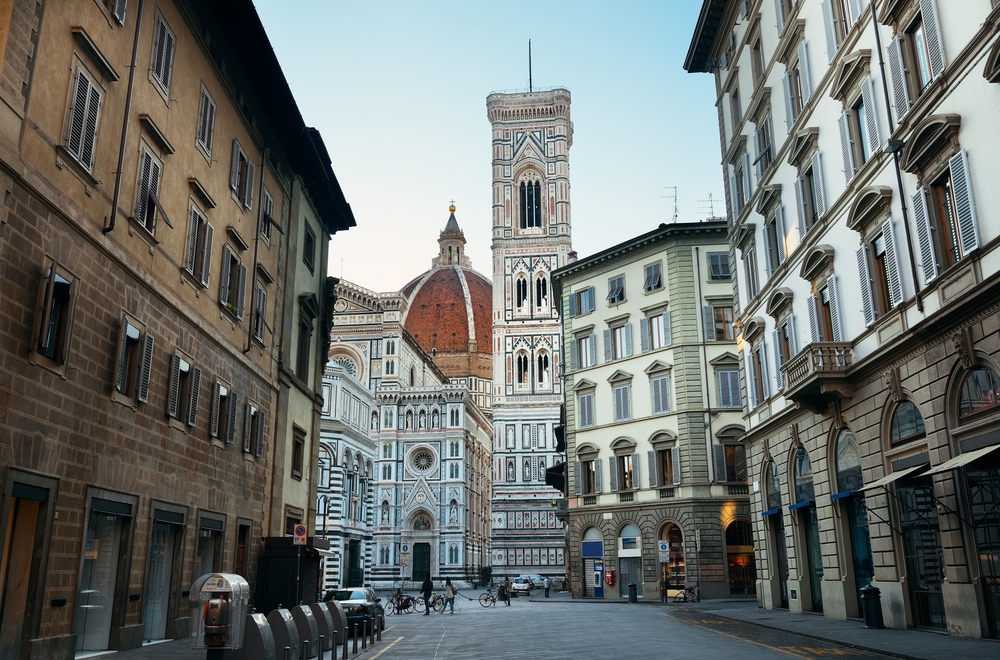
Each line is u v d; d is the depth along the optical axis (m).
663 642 23.33
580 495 61.19
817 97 30.28
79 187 18.72
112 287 20.33
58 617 17.88
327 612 21.56
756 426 38.19
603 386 61.09
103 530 20.52
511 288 133.88
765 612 36.03
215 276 27.53
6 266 16.02
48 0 17.34
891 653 18.75
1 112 15.73
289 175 36.38
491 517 136.00
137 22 21.16
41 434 17.23
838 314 28.89
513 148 140.25
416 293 196.88
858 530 28.73
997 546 20.53
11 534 16.86
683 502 53.84
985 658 17.06
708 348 55.62
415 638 28.16
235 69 28.94
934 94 22.30
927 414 23.09
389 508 109.81
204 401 26.42
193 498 25.44
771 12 35.59
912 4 23.39
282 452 34.47
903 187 24.02
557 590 93.50
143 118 21.67
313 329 40.59
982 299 20.02
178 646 22.03
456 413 113.00
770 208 36.09
